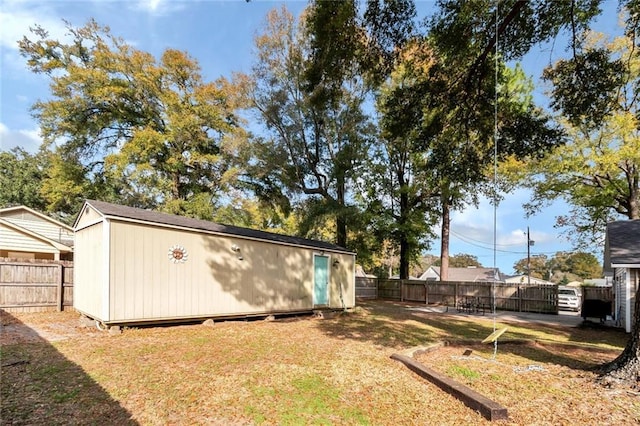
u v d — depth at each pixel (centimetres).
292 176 1681
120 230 711
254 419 326
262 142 1667
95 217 762
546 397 393
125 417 323
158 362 500
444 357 579
